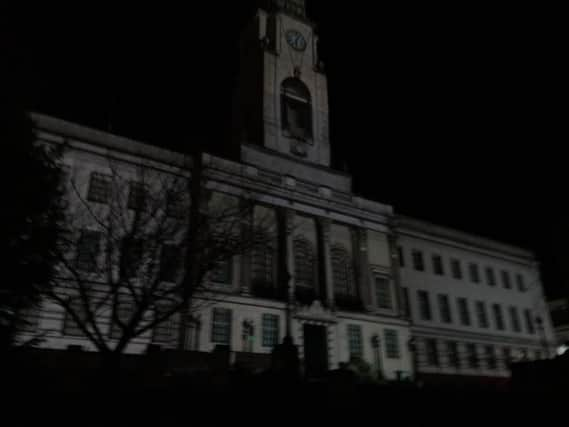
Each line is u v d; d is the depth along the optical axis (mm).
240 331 36969
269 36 52094
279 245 42219
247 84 51781
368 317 44469
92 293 31625
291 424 16359
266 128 46969
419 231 55812
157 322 21766
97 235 29672
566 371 20891
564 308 67188
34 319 30000
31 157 21922
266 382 20969
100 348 20406
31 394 16969
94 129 37250
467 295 56781
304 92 51469
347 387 18781
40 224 21781
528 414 17516
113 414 16172
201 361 26219
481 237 61562
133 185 34656
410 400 19750
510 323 59281
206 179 38406
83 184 34969
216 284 37719
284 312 39719
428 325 51781
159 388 19969
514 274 63062
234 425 15930
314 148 49562
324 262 43938
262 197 42406
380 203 50500
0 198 20078
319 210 45562
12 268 19953
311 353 40062
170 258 23688
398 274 48906
